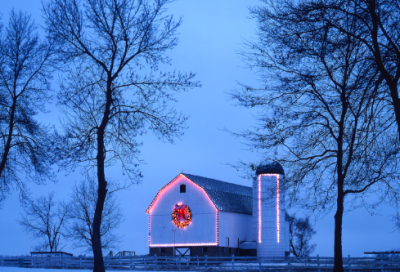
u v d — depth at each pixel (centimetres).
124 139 2819
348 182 2409
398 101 1906
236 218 6625
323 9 2022
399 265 4078
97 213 2675
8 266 5356
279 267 4522
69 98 2780
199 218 6356
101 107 2847
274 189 2609
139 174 2852
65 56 2758
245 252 6694
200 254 6262
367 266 4050
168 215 6581
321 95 2352
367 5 1931
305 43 2184
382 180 2320
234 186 7531
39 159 3447
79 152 2698
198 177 6788
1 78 3431
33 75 3456
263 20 2228
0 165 3394
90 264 5175
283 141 2341
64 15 2722
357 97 2169
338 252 2403
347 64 2119
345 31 1984
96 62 2778
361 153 2183
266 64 2319
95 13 2692
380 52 2023
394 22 1991
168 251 6488
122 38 2716
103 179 2697
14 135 3503
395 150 2111
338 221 2403
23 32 3444
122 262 5162
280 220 6488
